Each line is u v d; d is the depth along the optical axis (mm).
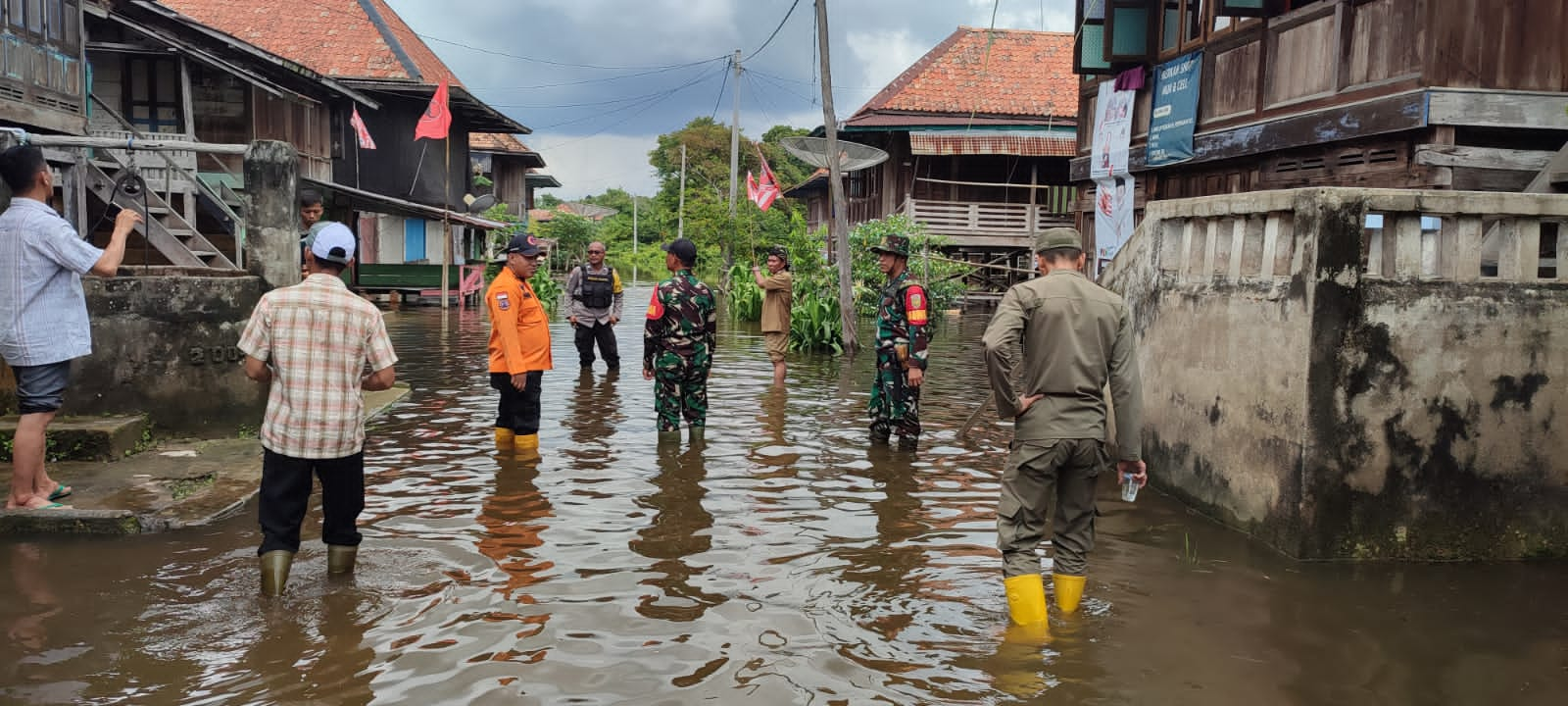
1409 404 5340
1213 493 6180
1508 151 9484
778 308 11359
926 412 9844
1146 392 7238
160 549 5109
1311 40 11125
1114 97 15953
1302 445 5273
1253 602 4664
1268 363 5637
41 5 12398
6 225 5262
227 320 7422
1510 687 3791
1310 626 4383
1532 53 9445
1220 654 4051
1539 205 5363
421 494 6312
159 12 18594
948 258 24656
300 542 5004
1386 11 10016
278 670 3709
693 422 8281
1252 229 6008
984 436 8539
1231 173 13258
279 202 7625
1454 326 5352
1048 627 4320
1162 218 7191
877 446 8070
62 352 5398
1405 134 9922
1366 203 5238
